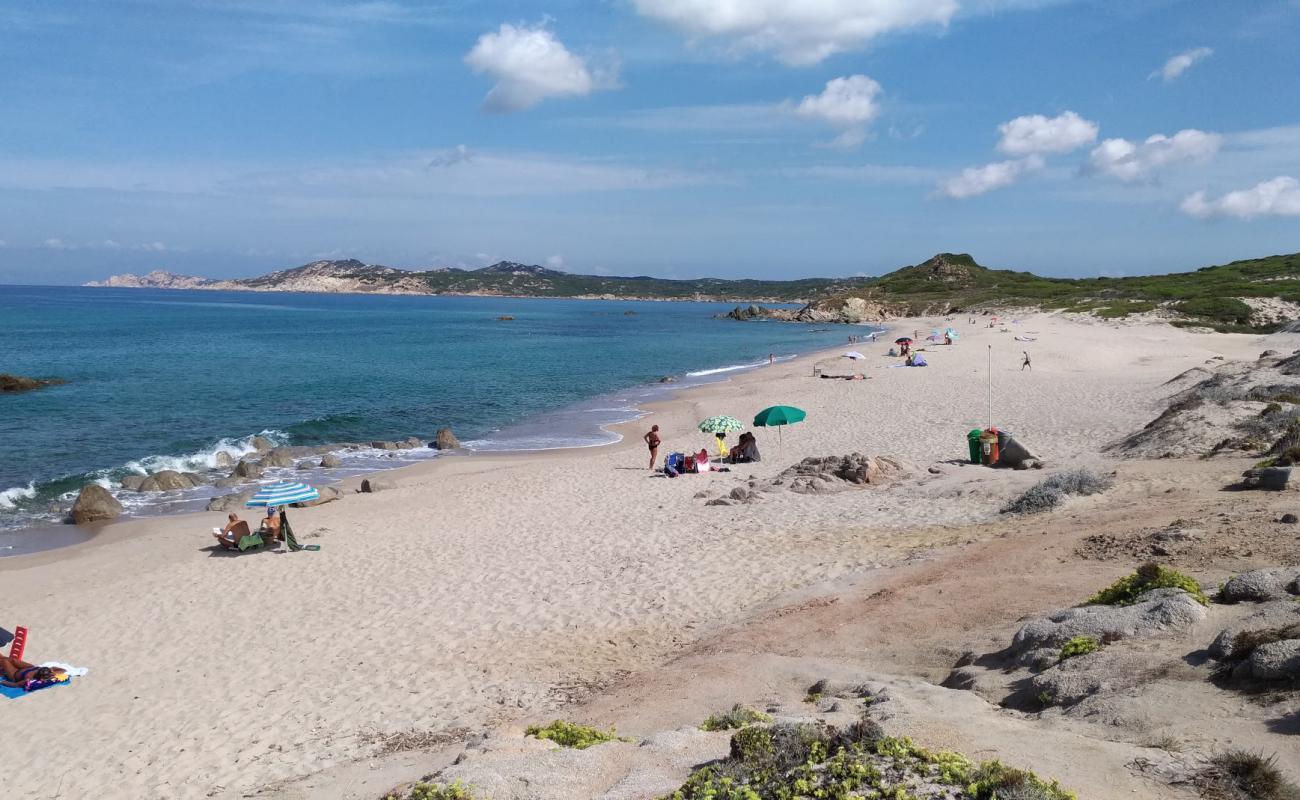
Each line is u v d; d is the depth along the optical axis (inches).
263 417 1508.4
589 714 372.8
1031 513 627.5
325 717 418.3
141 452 1210.0
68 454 1190.9
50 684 472.7
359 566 669.3
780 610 498.6
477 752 301.3
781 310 5954.7
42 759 393.4
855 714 299.7
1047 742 253.8
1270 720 243.9
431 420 1508.4
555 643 497.0
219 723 419.5
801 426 1248.2
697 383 2014.0
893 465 881.5
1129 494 614.9
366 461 1166.3
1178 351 2107.5
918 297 5772.6
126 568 697.6
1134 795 215.8
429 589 607.2
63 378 1964.8
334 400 1712.6
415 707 422.0
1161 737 249.6
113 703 448.8
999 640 375.6
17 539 810.2
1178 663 294.0
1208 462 671.8
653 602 551.5
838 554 605.6
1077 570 449.7
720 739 288.4
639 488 899.4
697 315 6983.3
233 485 1030.4
